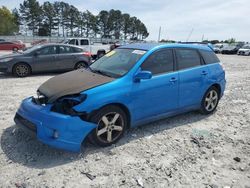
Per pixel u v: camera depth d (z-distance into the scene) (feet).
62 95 12.78
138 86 14.73
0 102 21.86
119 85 14.03
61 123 12.21
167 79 16.17
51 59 37.65
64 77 15.20
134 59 15.64
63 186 10.80
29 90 26.84
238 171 12.47
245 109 22.71
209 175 12.01
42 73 39.37
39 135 12.48
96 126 13.25
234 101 25.38
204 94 19.19
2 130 15.83
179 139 15.67
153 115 15.98
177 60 17.24
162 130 16.87
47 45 37.91
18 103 21.70
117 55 17.04
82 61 40.55
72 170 11.94
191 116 19.88
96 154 13.38
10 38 184.44
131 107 14.56
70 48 39.86
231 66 61.31
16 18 289.53
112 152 13.61
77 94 12.89
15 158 12.72
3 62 34.63
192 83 17.81
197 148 14.62
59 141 12.23
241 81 38.14
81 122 12.64
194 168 12.54
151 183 11.23
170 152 13.99
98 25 337.72
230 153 14.25
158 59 16.20
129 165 12.53
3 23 259.39
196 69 18.24
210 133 16.85
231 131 17.42
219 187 11.18
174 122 18.42
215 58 20.53
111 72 15.30
